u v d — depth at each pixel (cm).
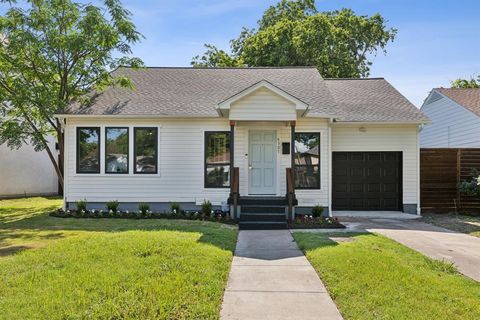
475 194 1333
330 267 603
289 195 1138
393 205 1397
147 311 422
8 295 466
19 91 1342
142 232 852
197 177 1295
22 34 1288
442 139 2130
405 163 1363
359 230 997
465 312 434
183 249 679
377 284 520
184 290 484
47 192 2123
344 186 1405
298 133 1286
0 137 1470
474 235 937
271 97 1146
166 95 1398
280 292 508
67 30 1397
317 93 1415
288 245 809
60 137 1462
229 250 724
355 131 1379
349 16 2920
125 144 1298
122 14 1398
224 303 467
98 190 1298
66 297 455
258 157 1298
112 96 1390
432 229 1024
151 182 1296
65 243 743
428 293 491
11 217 1267
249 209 1148
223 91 1436
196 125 1298
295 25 2603
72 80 1441
